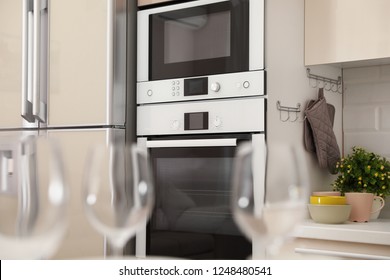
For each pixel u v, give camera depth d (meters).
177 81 2.16
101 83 2.22
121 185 0.74
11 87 2.42
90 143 2.23
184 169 2.13
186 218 2.12
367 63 2.25
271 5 1.98
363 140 2.36
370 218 2.09
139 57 2.29
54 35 2.33
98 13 2.23
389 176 2.13
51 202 0.64
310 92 2.20
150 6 2.30
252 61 1.97
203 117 2.08
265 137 1.94
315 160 2.21
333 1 2.12
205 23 2.10
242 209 0.68
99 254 2.17
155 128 2.22
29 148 0.67
